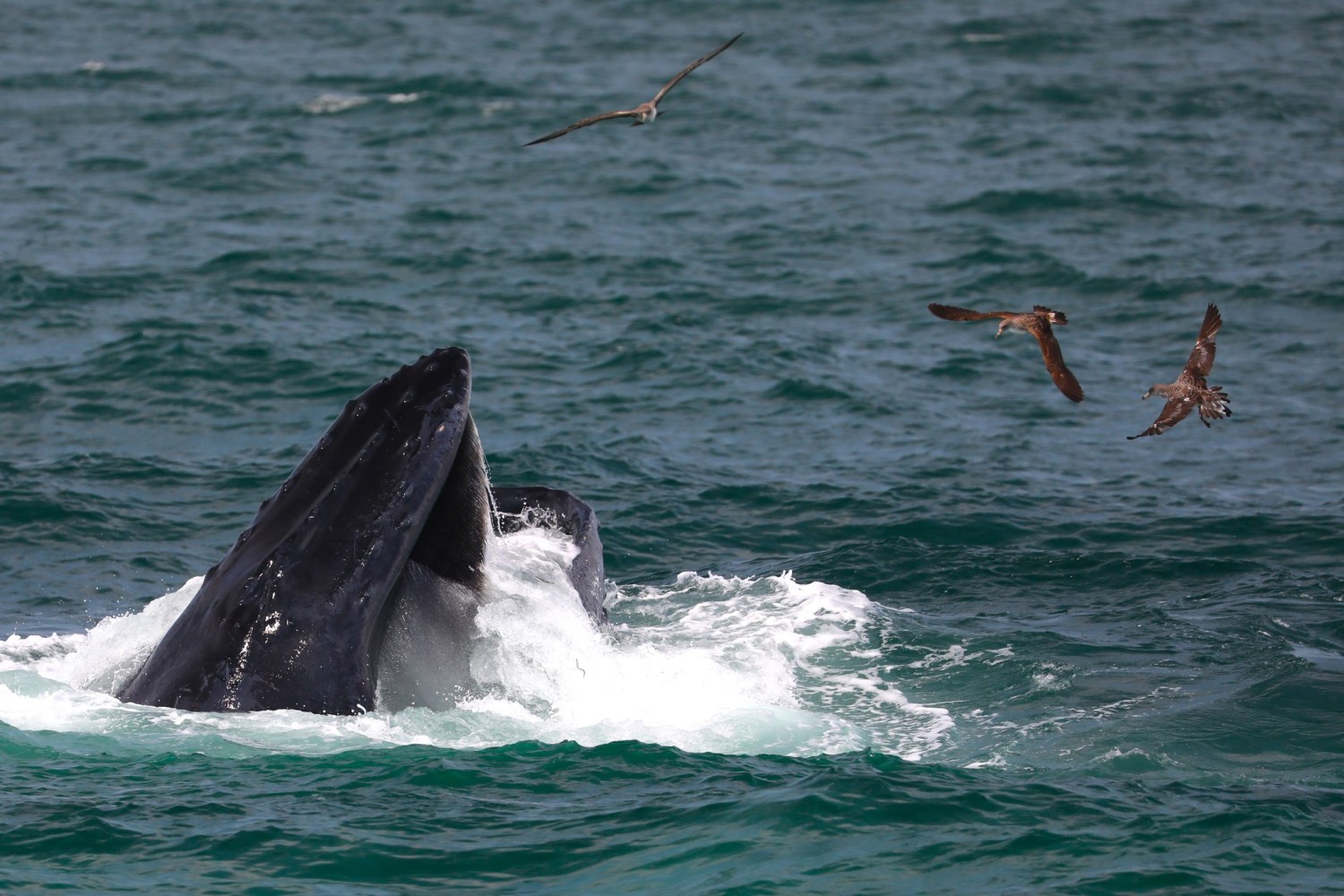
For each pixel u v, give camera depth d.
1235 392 81.38
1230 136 159.25
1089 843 30.11
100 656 42.25
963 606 50.22
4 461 67.88
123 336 87.38
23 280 98.81
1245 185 136.62
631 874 28.86
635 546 58.16
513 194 135.38
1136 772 34.72
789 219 126.25
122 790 32.09
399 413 37.12
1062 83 188.00
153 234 116.56
